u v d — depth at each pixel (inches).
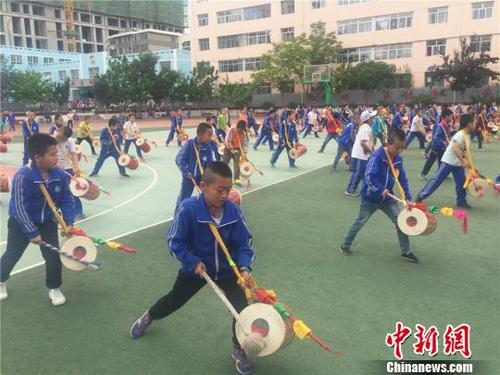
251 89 1861.5
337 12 1806.1
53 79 2738.7
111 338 145.3
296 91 1886.1
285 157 565.9
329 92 1619.1
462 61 1482.5
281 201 327.6
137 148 531.2
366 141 333.1
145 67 1760.6
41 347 140.5
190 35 2177.7
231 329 150.8
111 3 3703.3
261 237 244.2
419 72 1680.6
